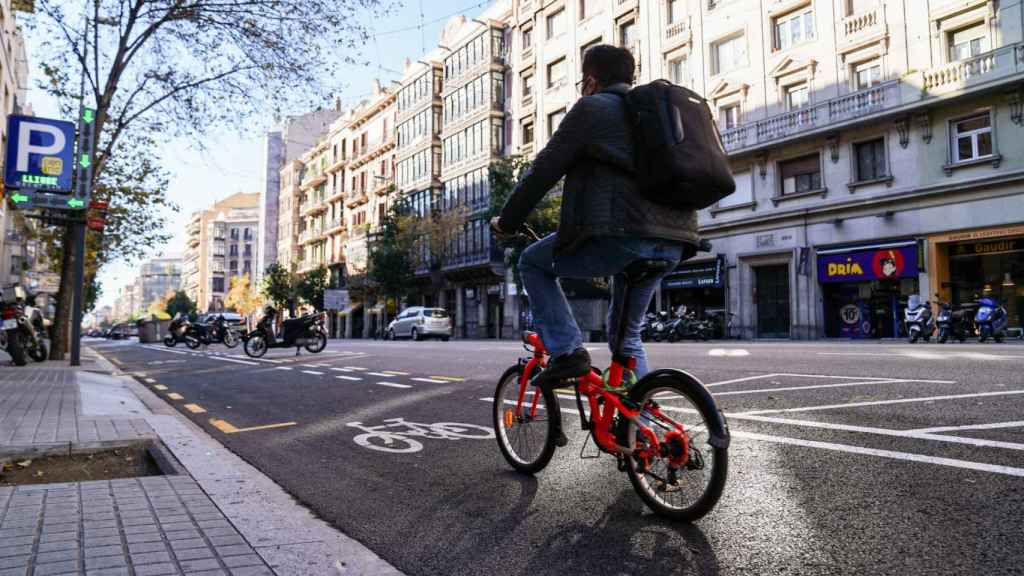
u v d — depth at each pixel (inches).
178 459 157.4
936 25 838.5
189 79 529.3
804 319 956.6
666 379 109.4
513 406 151.4
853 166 908.0
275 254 3449.8
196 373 472.7
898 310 866.1
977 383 237.0
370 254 1833.2
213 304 3929.6
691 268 1109.7
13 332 487.8
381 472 154.7
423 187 1892.2
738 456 146.3
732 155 1034.7
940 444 145.3
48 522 106.2
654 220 102.0
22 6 490.6
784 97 1007.6
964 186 791.7
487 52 1625.2
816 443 152.7
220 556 92.5
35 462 165.6
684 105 101.3
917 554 89.1
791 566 88.0
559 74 1445.6
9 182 467.8
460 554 99.9
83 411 235.1
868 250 884.0
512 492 131.7
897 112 842.2
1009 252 768.3
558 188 1131.3
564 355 123.8
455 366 430.3
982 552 88.3
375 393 301.7
